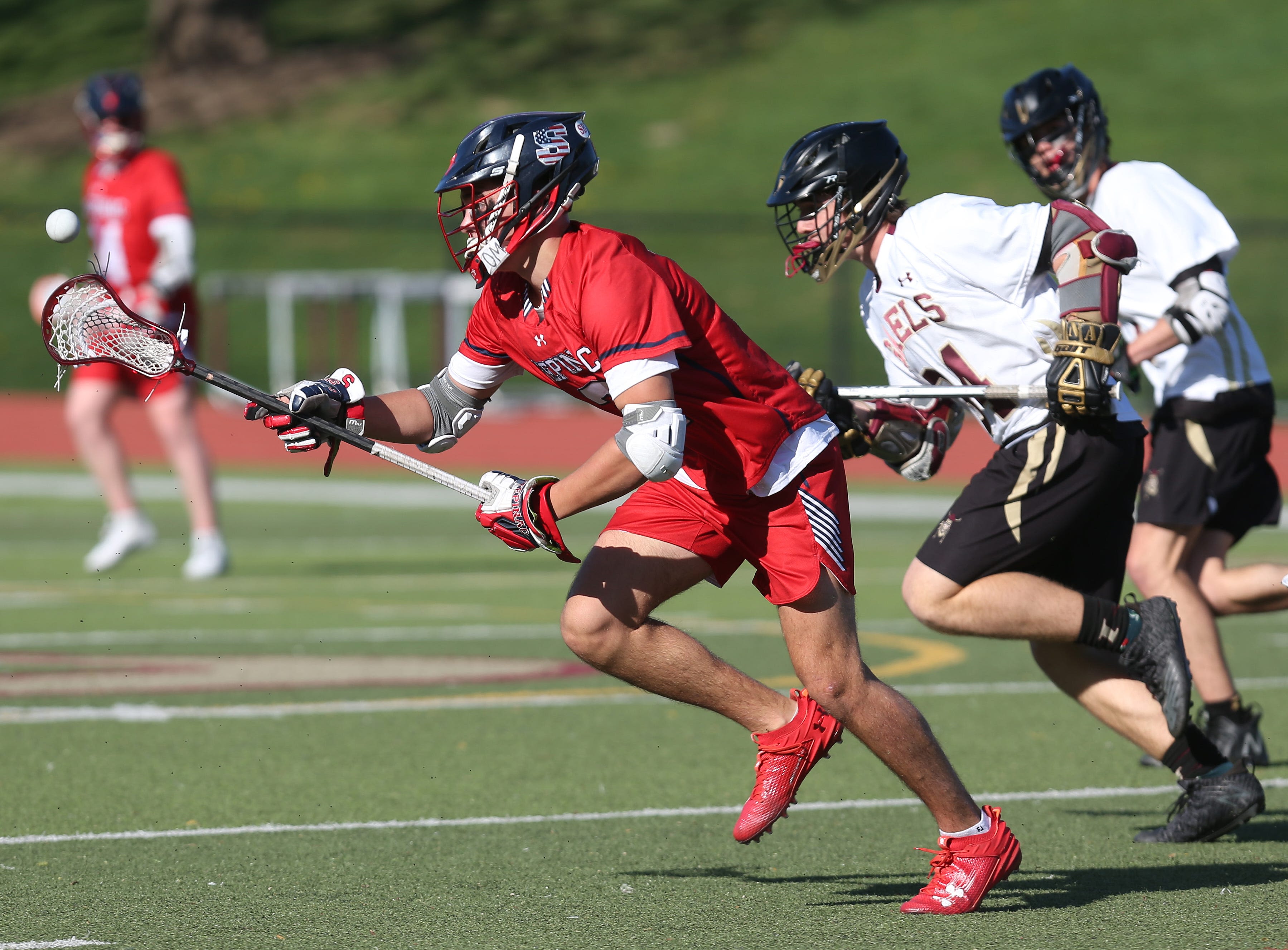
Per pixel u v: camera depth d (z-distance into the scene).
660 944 14.80
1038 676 30.78
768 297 107.50
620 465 14.80
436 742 24.67
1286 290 107.50
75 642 34.56
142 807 20.45
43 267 112.88
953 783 15.95
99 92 42.25
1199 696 26.36
